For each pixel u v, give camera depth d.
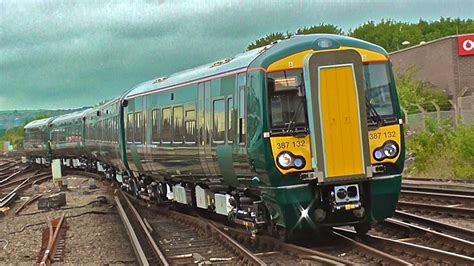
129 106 21.95
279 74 11.21
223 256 12.05
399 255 10.47
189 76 15.62
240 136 12.23
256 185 11.97
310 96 11.02
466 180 23.00
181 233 15.70
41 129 53.09
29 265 12.66
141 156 20.39
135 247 12.86
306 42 11.30
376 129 11.29
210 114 13.95
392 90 11.48
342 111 11.00
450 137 26.27
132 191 25.11
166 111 17.27
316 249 11.55
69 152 46.03
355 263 9.69
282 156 11.05
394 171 11.38
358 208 11.23
